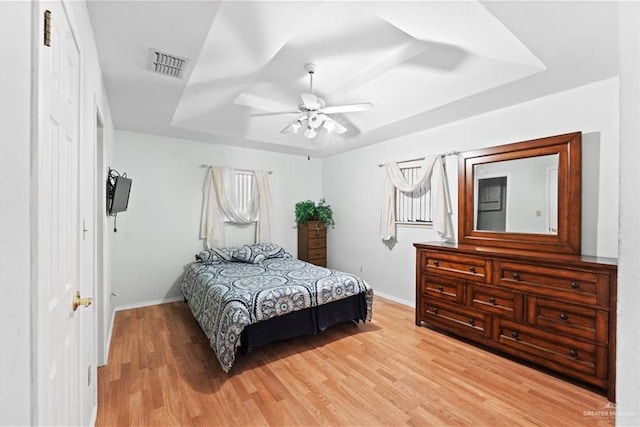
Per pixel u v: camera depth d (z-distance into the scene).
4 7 0.63
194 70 2.34
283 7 1.64
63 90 1.13
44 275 0.82
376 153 4.57
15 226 0.68
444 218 3.53
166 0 1.55
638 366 0.48
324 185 5.75
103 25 1.77
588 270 2.11
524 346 2.43
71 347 1.27
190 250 4.39
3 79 0.63
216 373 2.34
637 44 0.49
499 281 2.61
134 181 3.96
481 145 3.23
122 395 2.05
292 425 1.79
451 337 3.01
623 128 0.50
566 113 2.61
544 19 1.72
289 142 4.70
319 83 3.30
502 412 1.89
